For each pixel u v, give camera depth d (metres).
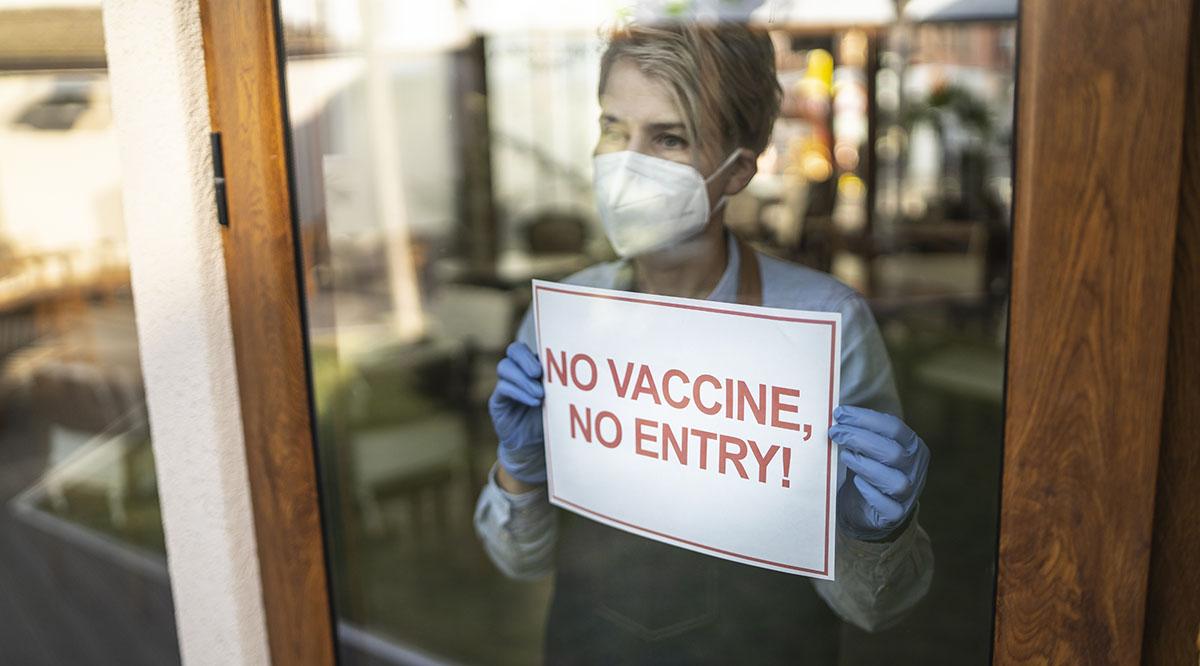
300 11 1.24
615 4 1.09
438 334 3.31
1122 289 0.74
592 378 1.12
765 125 1.10
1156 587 0.79
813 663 1.17
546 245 3.76
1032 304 0.77
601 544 1.30
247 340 1.29
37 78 6.16
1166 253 0.72
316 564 1.34
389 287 3.60
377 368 3.01
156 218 1.27
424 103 3.93
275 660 1.42
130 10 1.21
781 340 0.97
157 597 2.73
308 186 1.29
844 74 3.43
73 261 5.64
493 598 2.11
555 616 1.36
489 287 3.57
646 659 1.30
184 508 1.38
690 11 1.05
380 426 2.73
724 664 1.21
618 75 1.10
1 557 2.98
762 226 1.52
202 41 1.22
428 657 1.88
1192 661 0.79
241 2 1.17
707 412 1.04
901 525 1.01
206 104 1.23
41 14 5.89
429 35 3.90
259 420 1.31
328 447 1.37
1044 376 0.77
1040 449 0.79
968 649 1.02
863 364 1.10
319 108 1.32
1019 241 0.76
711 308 1.00
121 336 4.82
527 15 3.69
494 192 3.94
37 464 3.61
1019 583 0.82
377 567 2.13
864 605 1.06
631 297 1.06
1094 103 0.72
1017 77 0.74
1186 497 0.77
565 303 1.12
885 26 3.38
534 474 1.27
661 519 1.12
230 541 1.34
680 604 1.25
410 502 2.50
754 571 1.18
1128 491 0.77
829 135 3.33
